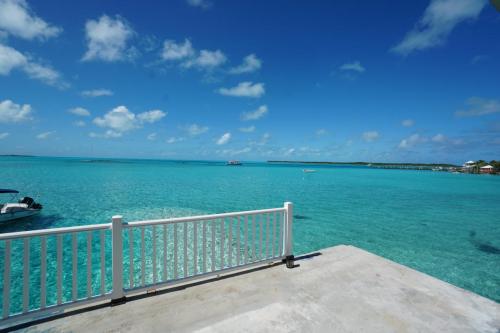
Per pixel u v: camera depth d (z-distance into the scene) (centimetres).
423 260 810
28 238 250
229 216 369
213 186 2747
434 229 1160
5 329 247
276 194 2236
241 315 280
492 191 2764
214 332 251
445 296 327
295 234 1060
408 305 306
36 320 261
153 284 319
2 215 1145
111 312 280
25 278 252
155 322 265
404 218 1371
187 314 280
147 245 815
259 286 345
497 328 267
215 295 320
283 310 291
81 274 641
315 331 256
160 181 3097
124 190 2220
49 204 1566
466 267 761
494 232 1120
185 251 338
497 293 618
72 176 3422
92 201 1684
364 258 447
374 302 311
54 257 741
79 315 273
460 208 1703
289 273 386
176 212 1406
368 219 1338
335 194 2312
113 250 291
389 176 5509
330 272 391
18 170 4322
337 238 1014
